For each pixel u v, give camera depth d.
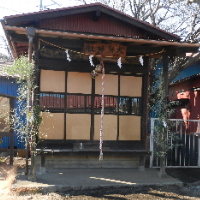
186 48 6.90
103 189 5.88
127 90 7.36
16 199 5.14
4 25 5.81
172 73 10.24
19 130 6.09
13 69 5.71
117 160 7.40
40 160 6.87
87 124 7.09
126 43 6.69
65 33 5.88
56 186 5.68
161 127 6.72
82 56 7.08
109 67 7.11
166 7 12.38
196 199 5.50
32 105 5.98
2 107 8.53
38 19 6.43
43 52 6.87
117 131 7.25
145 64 7.41
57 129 6.90
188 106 10.40
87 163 7.25
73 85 7.01
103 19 7.32
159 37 7.27
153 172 7.18
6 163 7.68
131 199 5.36
